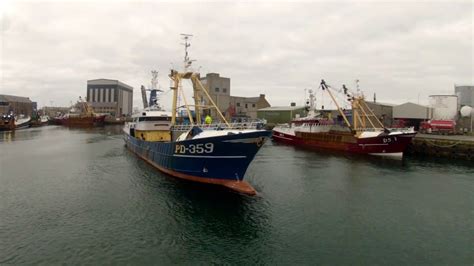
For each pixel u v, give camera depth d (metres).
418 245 13.27
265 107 91.19
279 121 76.88
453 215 16.73
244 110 88.62
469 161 33.81
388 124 59.47
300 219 15.95
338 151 41.44
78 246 12.70
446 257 12.30
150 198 18.78
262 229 14.70
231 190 19.75
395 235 14.21
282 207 17.69
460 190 21.61
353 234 14.26
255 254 12.40
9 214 16.12
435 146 37.47
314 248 12.93
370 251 12.71
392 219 16.11
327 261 11.92
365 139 38.50
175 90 26.30
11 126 80.81
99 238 13.45
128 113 164.88
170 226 14.85
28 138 58.72
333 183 23.30
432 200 19.30
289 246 13.09
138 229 14.46
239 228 14.76
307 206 17.92
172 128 25.84
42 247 12.57
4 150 40.66
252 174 26.28
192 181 21.56
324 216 16.41
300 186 22.28
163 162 24.53
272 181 23.73
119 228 14.52
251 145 18.53
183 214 16.33
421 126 52.34
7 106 116.94
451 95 56.06
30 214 16.12
